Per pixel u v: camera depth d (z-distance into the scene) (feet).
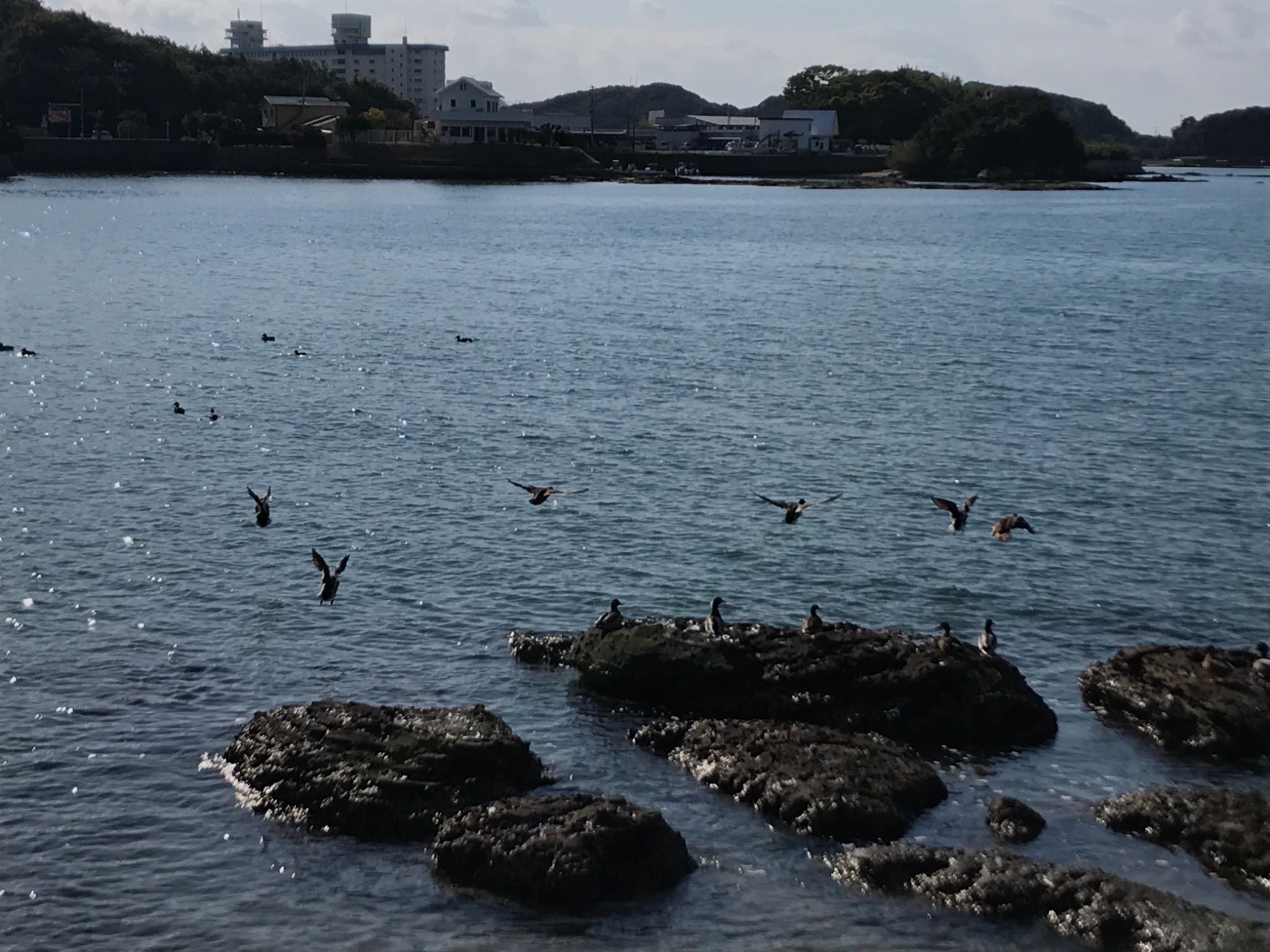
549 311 338.34
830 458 191.11
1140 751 108.37
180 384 233.96
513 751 99.04
